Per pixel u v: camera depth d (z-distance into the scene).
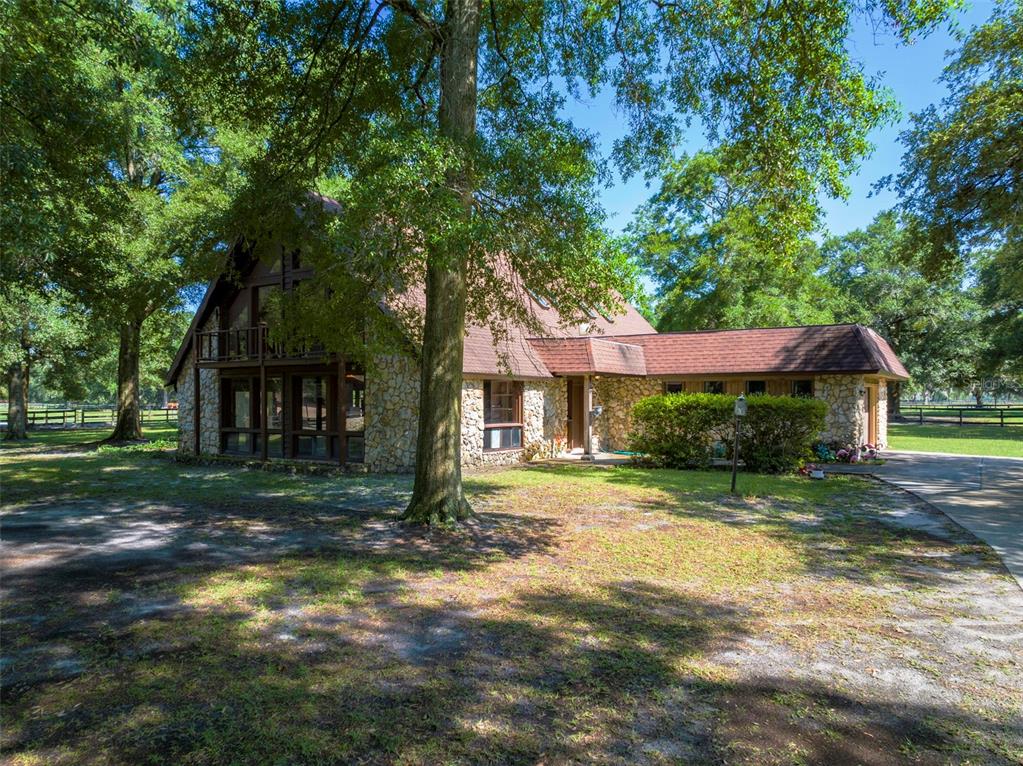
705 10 8.73
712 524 8.83
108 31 8.93
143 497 11.56
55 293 11.65
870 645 4.51
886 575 6.30
